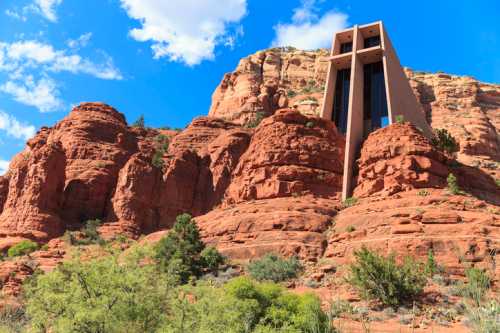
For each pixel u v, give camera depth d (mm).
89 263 16562
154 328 15781
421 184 48531
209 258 41719
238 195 56938
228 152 85688
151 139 100938
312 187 54281
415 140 52469
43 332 15938
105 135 87500
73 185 75625
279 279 37906
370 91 71562
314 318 15016
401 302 29969
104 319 14836
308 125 59406
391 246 37875
